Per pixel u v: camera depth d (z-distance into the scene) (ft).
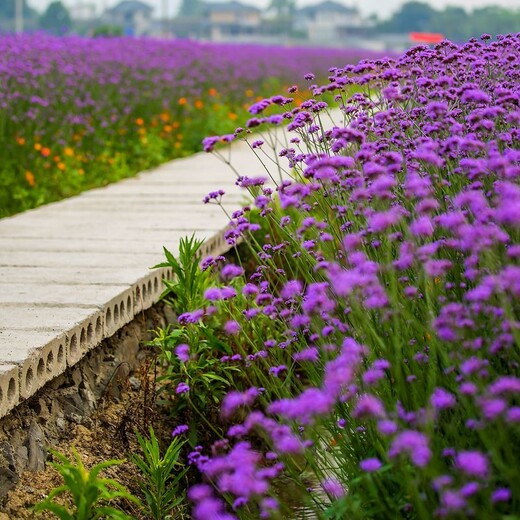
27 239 21.25
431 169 12.05
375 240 11.53
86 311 15.07
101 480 11.21
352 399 9.71
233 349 15.99
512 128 12.51
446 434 9.27
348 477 10.38
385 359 10.02
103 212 24.82
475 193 9.45
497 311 8.86
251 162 35.09
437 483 7.50
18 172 31.83
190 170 33.58
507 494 7.70
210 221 22.89
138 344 17.04
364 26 579.89
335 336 10.93
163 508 12.86
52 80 37.93
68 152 33.06
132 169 35.60
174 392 15.31
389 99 13.92
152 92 44.62
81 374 14.94
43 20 432.25
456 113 12.73
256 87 60.90
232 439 15.17
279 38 462.19
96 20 454.40
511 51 15.40
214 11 587.68
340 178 12.40
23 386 12.54
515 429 8.57
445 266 9.41
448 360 8.68
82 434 14.14
